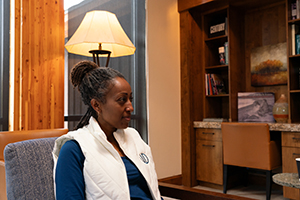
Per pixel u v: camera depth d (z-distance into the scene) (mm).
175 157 3771
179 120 3867
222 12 3852
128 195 975
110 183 955
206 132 3594
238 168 3729
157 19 3621
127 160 1090
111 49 2420
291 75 3188
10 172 1077
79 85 1160
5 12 2387
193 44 3805
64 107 2686
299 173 1547
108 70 1108
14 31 2365
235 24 3744
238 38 3785
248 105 3582
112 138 1139
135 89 3320
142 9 3438
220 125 3389
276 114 3213
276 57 3570
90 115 1177
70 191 910
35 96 2432
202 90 3906
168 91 3725
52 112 2537
